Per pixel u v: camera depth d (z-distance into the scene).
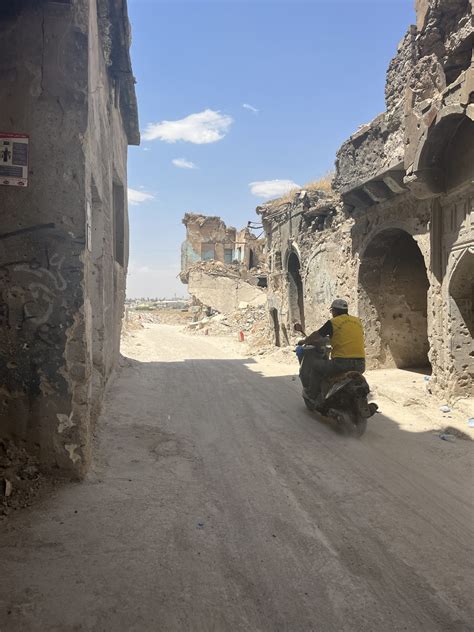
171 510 3.89
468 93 6.67
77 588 2.81
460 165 7.45
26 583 2.83
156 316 49.88
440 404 7.95
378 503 4.20
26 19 4.19
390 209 10.12
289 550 3.39
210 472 4.86
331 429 6.59
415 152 7.88
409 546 3.46
